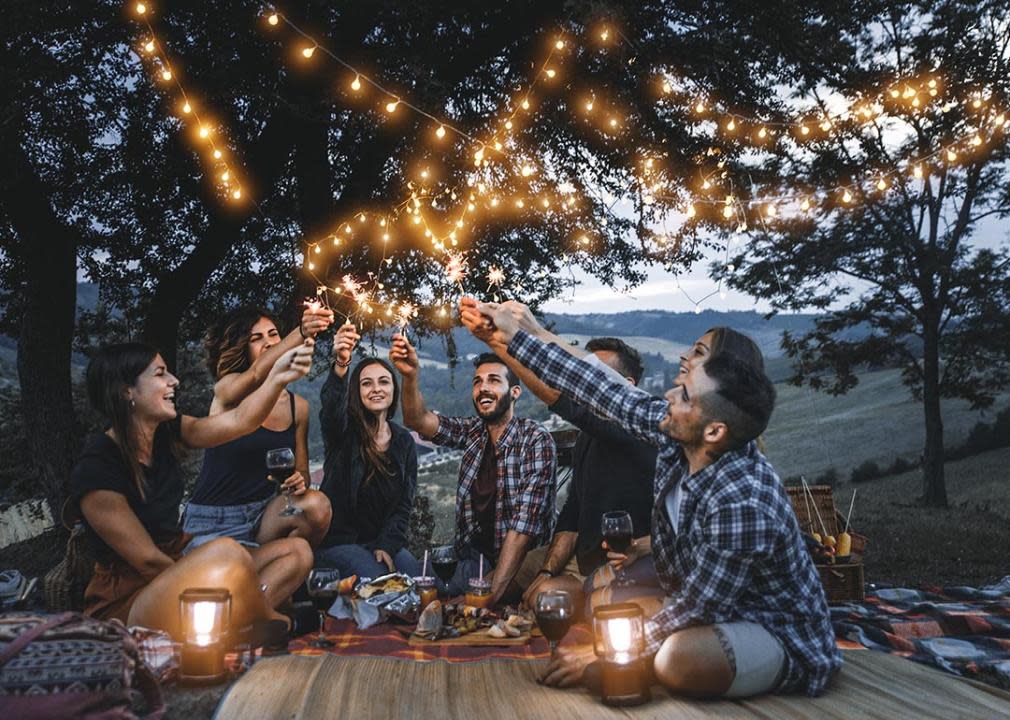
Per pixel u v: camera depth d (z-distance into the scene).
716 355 2.99
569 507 4.40
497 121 8.88
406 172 8.70
